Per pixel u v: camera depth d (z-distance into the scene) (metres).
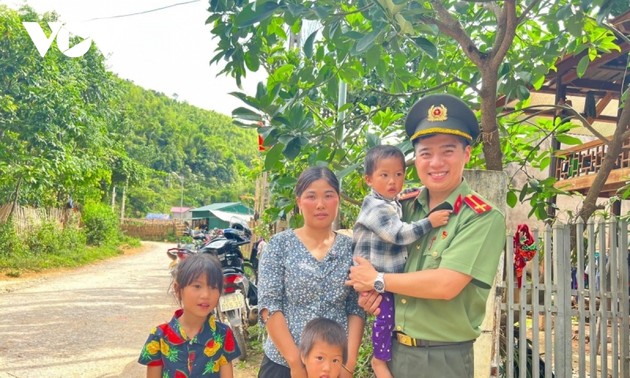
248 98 3.79
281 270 2.53
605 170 4.48
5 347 5.60
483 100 3.87
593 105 8.39
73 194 18.45
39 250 14.93
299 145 3.72
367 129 4.93
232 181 81.75
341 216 6.17
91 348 5.74
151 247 31.05
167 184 70.75
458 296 2.22
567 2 4.33
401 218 2.54
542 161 5.38
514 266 3.89
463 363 2.23
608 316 4.02
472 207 2.24
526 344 3.91
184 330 2.62
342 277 2.49
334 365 2.26
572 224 4.23
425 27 3.08
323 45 4.43
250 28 3.97
